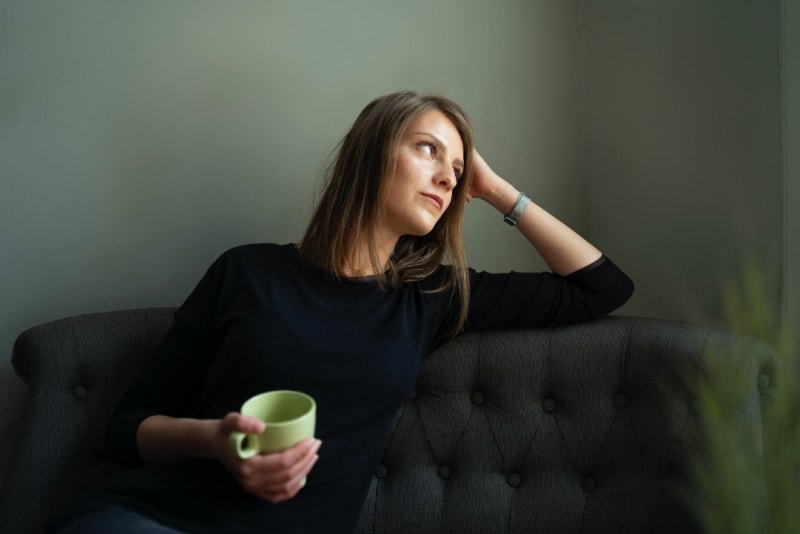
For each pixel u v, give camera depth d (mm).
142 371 1005
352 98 1415
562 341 1137
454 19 1454
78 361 1122
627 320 1154
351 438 948
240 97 1351
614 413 1112
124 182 1314
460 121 1105
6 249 1274
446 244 1158
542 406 1149
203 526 836
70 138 1274
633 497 1068
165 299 1371
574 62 1553
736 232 1178
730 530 628
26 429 1080
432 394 1163
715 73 1197
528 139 1537
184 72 1313
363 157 1067
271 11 1346
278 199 1402
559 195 1582
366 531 1137
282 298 997
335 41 1389
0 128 1236
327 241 1056
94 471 1119
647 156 1390
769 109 1094
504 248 1566
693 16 1236
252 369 931
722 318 1217
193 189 1352
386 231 1084
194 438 818
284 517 871
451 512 1130
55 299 1313
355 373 953
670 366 1062
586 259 1160
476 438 1145
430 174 1052
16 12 1217
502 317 1154
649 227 1405
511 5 1485
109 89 1281
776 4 1069
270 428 723
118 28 1271
